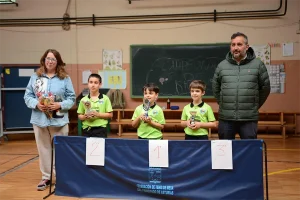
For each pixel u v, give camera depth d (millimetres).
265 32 6000
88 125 3262
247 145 2432
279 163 4078
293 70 5992
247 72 2703
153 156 2570
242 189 2447
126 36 6379
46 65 3023
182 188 2541
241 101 2711
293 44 5941
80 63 6516
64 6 6461
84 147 2721
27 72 5891
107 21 6391
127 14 6332
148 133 3047
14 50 6586
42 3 6488
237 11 6027
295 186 3148
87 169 2729
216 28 6125
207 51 6152
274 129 6148
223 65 2830
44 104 2863
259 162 2420
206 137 3033
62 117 3039
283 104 6074
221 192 2480
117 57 6422
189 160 2518
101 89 6227
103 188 2707
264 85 2729
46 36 6527
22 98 5930
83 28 6461
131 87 6422
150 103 3080
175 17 6211
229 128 2826
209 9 6105
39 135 3025
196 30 6184
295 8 5891
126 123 6031
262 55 6039
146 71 6359
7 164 4160
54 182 3158
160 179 2578
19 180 3428
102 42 6438
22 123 5949
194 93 3074
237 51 2646
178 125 6250
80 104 3350
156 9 6254
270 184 3211
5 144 5598
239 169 2449
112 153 2660
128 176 2639
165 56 6285
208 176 2494
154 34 6301
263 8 5977
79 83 6539
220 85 2904
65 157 2777
